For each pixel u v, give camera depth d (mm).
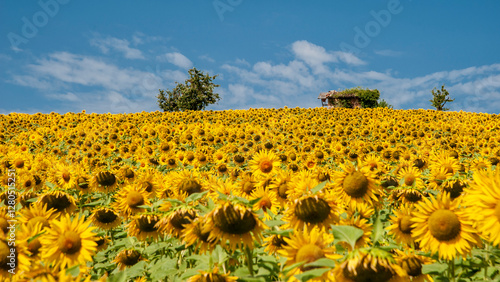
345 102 74188
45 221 3299
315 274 2023
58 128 24625
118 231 5543
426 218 3004
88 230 3014
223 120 30109
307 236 2469
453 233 2885
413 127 22141
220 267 2889
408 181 6113
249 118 30062
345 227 2250
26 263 2525
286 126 23641
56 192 4973
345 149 13555
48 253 2830
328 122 27266
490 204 2539
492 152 12328
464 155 13609
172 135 20750
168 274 3508
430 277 2850
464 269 3346
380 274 2006
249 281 2488
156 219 4152
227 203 2723
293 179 4305
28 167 10492
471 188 2689
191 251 3734
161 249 4234
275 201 4234
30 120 30328
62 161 12625
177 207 3338
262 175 6281
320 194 3375
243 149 13883
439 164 7461
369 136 21516
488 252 3367
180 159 12023
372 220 4859
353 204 4250
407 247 3525
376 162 6762
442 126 24031
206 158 12055
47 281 2002
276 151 13945
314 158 11344
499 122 25766
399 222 3660
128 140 17797
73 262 2879
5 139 21281
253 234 2773
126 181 7746
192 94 69375
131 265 4215
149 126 22484
